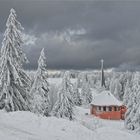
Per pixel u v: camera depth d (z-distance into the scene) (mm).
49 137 17906
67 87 48625
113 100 87812
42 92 45094
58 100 48344
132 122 51844
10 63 31734
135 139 21391
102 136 20750
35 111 43344
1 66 31922
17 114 22469
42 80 45875
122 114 87438
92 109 88375
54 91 88750
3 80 31578
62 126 20734
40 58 46656
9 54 32094
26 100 33562
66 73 49094
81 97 115188
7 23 32500
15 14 32844
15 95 32438
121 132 22266
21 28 33469
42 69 46281
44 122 21203
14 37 32438
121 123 72000
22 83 32875
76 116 53562
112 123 70438
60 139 17906
